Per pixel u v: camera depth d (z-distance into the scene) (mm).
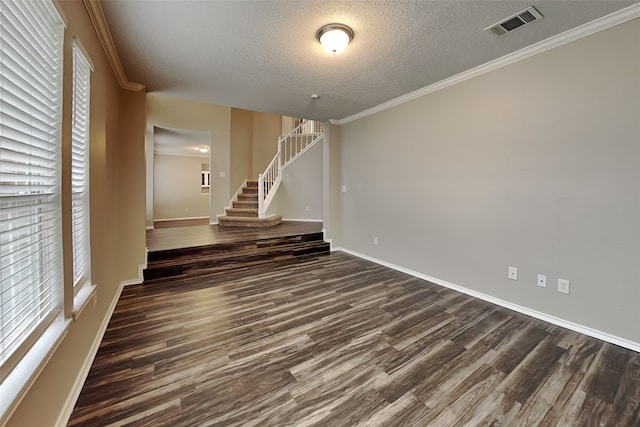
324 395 1510
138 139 3156
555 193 2281
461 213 2994
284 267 3924
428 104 3295
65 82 1326
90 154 1793
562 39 2176
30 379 940
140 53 2396
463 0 1766
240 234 4840
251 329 2209
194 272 3617
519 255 2525
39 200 1170
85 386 1546
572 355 1873
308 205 6699
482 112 2762
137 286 3121
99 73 2029
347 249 4781
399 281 3365
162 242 4051
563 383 1604
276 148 7906
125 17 1894
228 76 2871
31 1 1055
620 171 1961
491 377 1657
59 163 1298
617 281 1992
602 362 1795
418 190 3473
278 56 2459
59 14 1229
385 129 3916
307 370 1714
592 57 2057
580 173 2143
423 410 1410
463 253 2992
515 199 2535
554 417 1370
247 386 1572
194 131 6316
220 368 1726
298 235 4734
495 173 2676
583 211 2137
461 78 2900
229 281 3318
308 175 6676
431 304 2703
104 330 2141
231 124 6828
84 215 1764
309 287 3143
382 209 4031
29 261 1102
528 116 2424
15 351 923
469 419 1357
